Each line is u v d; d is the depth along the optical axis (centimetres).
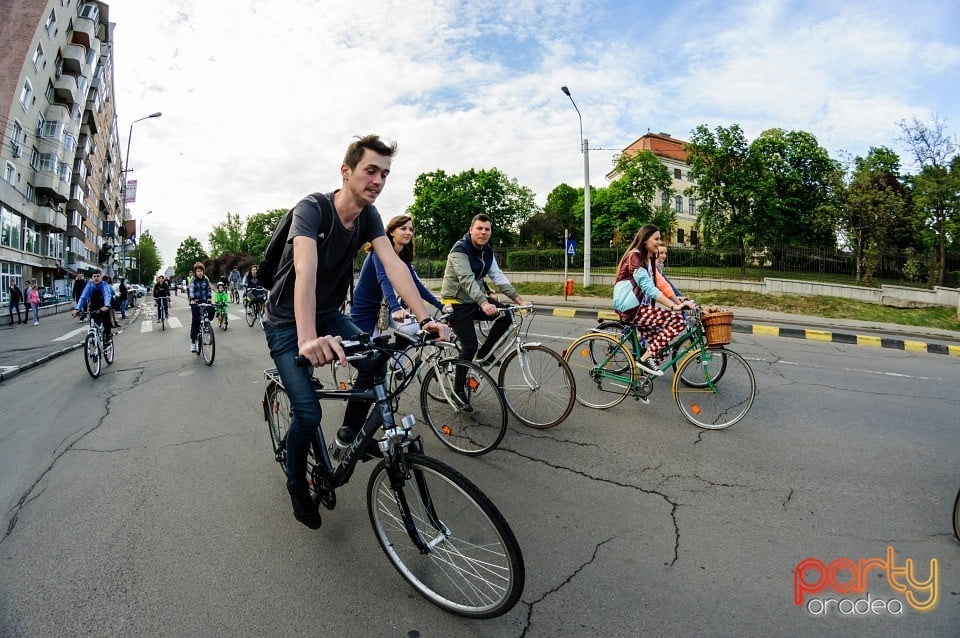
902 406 531
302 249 222
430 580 216
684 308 454
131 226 5512
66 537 265
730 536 268
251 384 611
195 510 294
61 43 3309
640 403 517
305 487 248
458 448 388
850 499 312
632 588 224
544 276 2395
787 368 730
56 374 739
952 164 1930
